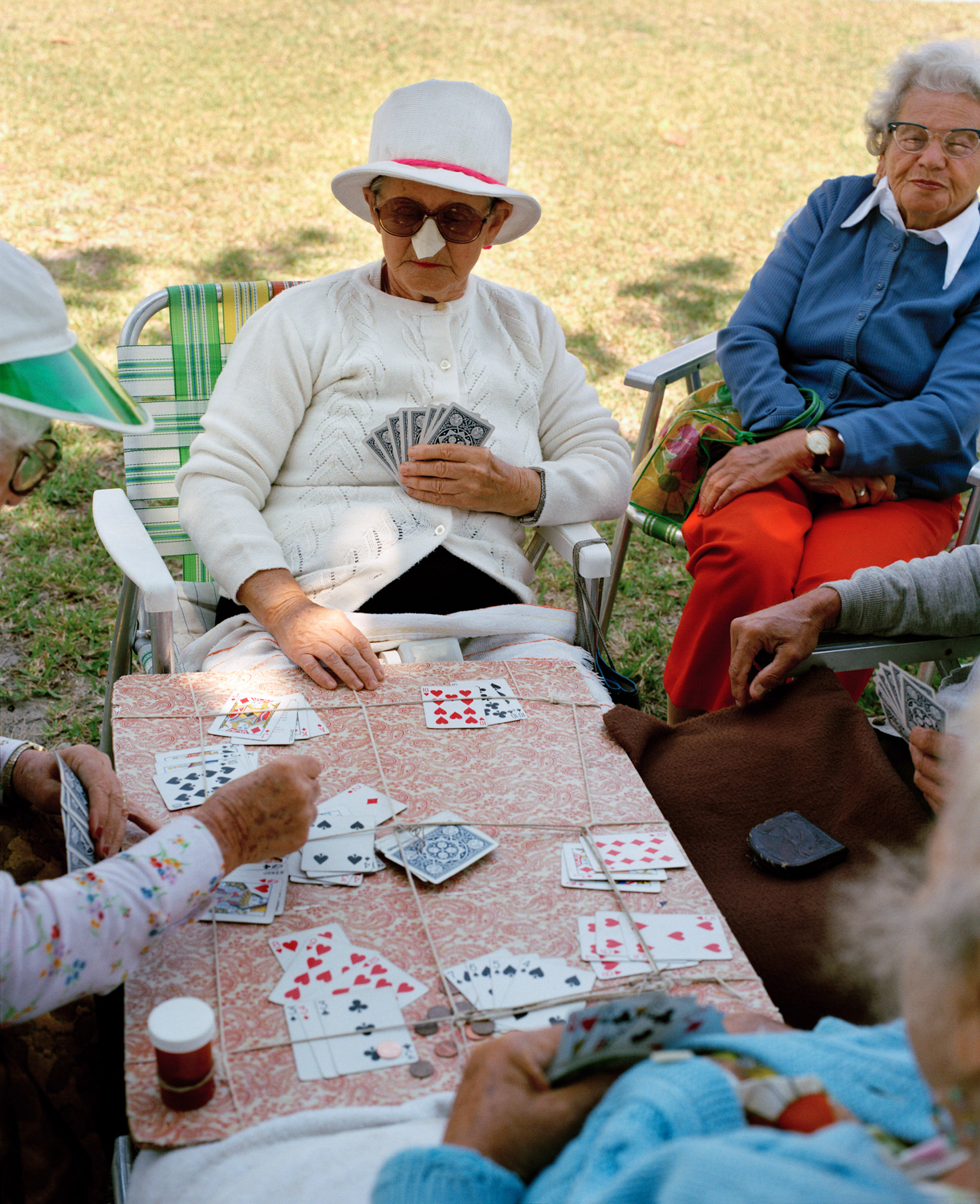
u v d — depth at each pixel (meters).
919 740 1.85
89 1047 1.44
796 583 2.60
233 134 7.79
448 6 11.26
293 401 2.28
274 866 1.52
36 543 3.72
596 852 1.57
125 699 1.86
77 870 1.32
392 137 2.20
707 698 2.66
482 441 2.29
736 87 9.73
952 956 0.74
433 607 2.30
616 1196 0.75
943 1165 0.76
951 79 2.57
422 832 1.59
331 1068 1.22
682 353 3.13
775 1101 0.85
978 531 2.82
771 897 1.65
